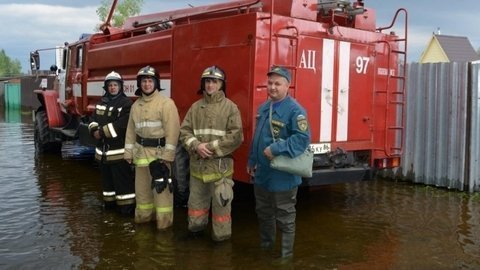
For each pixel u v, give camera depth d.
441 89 7.68
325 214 6.36
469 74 7.39
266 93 5.35
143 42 7.23
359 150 6.36
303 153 4.43
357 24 6.31
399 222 5.98
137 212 5.81
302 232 5.60
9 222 5.90
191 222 5.27
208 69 4.97
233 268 4.49
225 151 4.90
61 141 11.12
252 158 4.70
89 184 8.05
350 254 4.88
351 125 6.17
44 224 5.82
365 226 5.82
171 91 6.54
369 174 6.42
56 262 4.62
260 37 5.29
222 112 4.96
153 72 5.50
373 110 6.39
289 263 4.62
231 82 5.53
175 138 5.50
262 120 4.64
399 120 7.08
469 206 6.72
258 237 5.36
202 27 5.94
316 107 5.82
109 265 4.56
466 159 7.51
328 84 5.91
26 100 31.02
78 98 9.77
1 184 7.98
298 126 4.34
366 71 6.29
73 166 9.70
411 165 8.16
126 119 6.03
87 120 9.62
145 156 5.57
